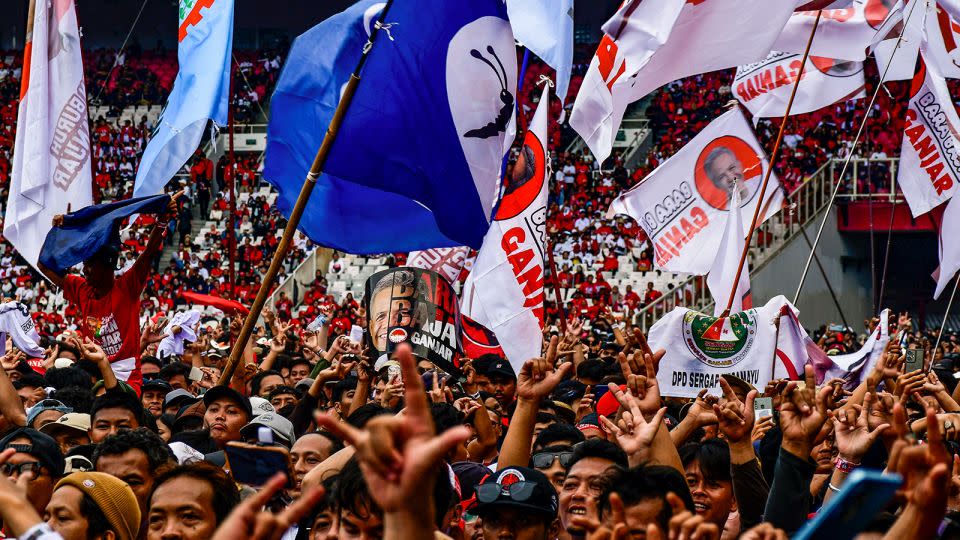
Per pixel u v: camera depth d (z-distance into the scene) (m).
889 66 10.38
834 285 28.48
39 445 5.20
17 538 3.15
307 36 7.46
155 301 28.27
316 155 7.22
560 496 5.11
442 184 7.41
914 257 29.81
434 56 7.38
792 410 4.85
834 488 4.84
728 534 5.59
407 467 2.54
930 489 2.99
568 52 7.59
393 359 7.59
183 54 9.28
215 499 4.44
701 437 6.93
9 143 38.22
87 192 10.27
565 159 34.38
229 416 6.96
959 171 10.52
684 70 8.11
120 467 5.16
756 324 8.35
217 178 35.12
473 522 5.24
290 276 29.11
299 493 5.18
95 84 40.94
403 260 30.03
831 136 32.41
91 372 9.65
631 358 5.46
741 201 10.89
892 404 5.04
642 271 30.06
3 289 30.45
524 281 8.77
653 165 34.44
